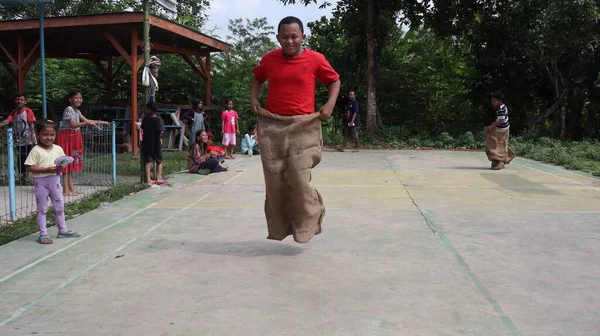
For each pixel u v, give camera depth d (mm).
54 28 13758
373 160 13141
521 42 19172
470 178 9641
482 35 19578
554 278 3963
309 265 4277
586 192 8023
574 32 16141
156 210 6613
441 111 22453
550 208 6719
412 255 4566
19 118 8586
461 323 3131
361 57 20859
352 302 3463
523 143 16688
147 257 4508
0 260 4426
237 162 12719
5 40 16484
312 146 4223
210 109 17516
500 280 3910
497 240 5086
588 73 19391
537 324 3123
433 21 19547
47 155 5047
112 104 17859
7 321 3156
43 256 4547
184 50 16375
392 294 3609
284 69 4180
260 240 5109
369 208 6703
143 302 3461
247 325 3092
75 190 7801
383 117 22484
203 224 5816
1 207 6758
